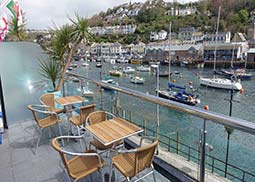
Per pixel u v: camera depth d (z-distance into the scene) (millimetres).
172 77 34375
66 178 2266
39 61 4434
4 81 3840
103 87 3279
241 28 52812
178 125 8578
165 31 66938
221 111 17047
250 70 39844
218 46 45531
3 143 3137
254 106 18125
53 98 3617
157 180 2174
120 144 2199
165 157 2871
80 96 3699
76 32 4586
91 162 1921
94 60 58500
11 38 5605
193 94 22297
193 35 58594
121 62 57031
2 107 3596
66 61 4758
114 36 75875
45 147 2992
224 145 6309
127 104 10477
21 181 2227
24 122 3998
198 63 47062
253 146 6527
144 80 31328
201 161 1870
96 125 2209
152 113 10414
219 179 3396
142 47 63531
